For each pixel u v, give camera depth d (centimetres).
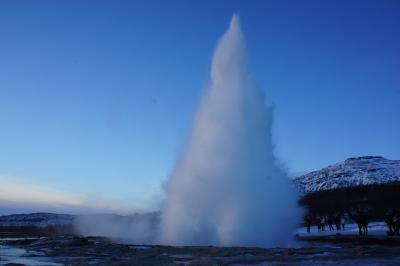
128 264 2666
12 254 3512
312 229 7938
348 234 5259
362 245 3681
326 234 5500
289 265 2450
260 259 2747
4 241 4919
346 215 10444
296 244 3975
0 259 3131
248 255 2980
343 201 12912
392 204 11031
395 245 3662
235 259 2766
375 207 10931
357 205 11775
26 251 3812
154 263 2670
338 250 3247
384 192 13688
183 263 2623
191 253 3134
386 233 5194
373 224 7625
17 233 8694
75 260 3006
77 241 4203
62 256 3291
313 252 3094
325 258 2758
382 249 3262
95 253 3409
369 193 13812
